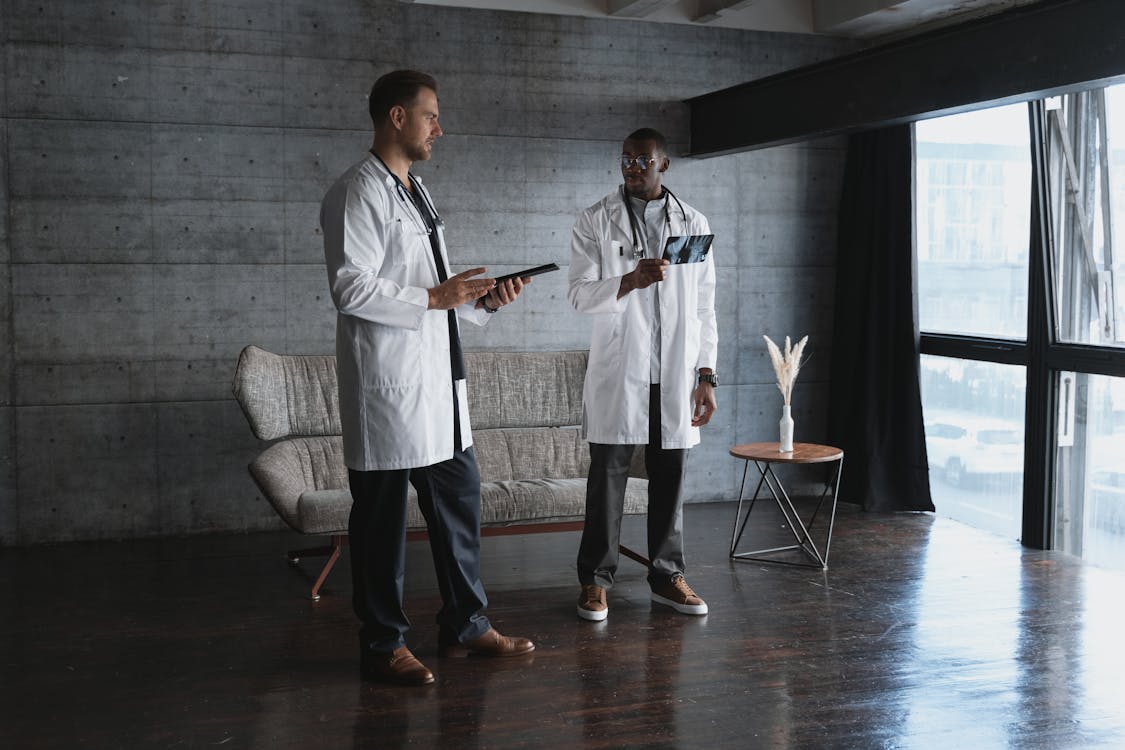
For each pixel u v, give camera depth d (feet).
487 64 20.25
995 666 12.30
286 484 15.99
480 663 12.32
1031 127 17.69
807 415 22.95
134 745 10.11
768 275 22.50
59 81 18.03
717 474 22.38
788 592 15.33
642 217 13.94
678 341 13.70
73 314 18.38
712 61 21.70
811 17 22.13
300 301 19.48
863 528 19.60
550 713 10.89
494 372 19.24
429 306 10.98
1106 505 17.26
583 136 20.98
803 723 10.66
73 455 18.53
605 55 20.99
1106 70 12.37
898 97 15.70
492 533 16.02
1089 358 17.01
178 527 19.10
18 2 17.78
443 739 10.26
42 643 13.09
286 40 19.08
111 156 18.37
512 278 11.48
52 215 18.16
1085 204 17.12
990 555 17.58
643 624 13.82
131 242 18.56
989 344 19.24
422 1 19.60
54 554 17.69
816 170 22.65
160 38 18.45
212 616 14.20
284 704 11.11
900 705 11.13
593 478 14.01
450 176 20.18
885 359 21.15
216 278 19.02
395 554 11.54
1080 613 14.38
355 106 19.52
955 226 20.26
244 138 18.98
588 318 21.22
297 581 16.01
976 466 19.97
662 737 10.32
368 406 11.05
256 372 16.53
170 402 18.94
